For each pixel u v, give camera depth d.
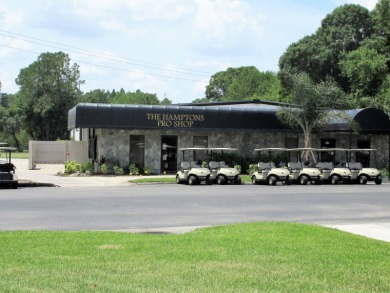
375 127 38.56
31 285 7.48
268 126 39.25
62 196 22.08
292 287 7.71
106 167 36.34
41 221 14.96
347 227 14.52
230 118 38.62
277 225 13.94
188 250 10.34
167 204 19.55
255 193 24.48
